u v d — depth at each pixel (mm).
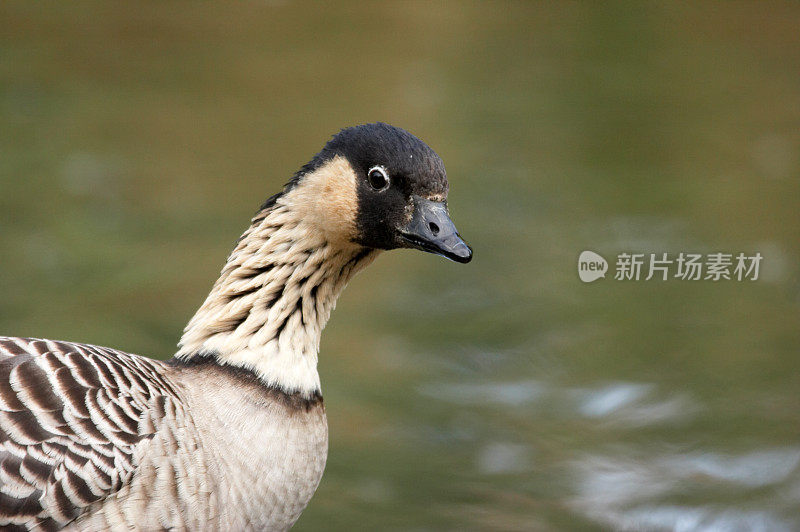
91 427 7008
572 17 25344
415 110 20188
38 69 21312
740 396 13133
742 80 21906
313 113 20062
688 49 23453
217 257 15617
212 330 7848
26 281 14625
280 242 7891
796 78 22016
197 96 20719
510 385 13344
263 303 7832
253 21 24531
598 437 12453
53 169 17734
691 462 11969
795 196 17734
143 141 18891
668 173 18438
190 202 17031
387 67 22203
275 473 7516
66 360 7219
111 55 22203
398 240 7910
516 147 19016
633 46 23516
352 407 12797
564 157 18891
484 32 24250
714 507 11203
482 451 12180
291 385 7730
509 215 16953
